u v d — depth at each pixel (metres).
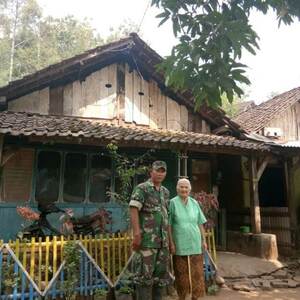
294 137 15.19
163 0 3.89
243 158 12.18
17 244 5.71
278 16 3.87
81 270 6.04
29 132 7.32
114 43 10.60
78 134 7.65
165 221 4.75
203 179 11.30
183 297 5.15
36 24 49.81
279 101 15.85
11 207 8.52
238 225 12.22
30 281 5.66
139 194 4.66
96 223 7.74
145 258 4.57
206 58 3.78
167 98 11.57
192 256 5.20
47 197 8.91
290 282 8.00
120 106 10.96
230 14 3.85
